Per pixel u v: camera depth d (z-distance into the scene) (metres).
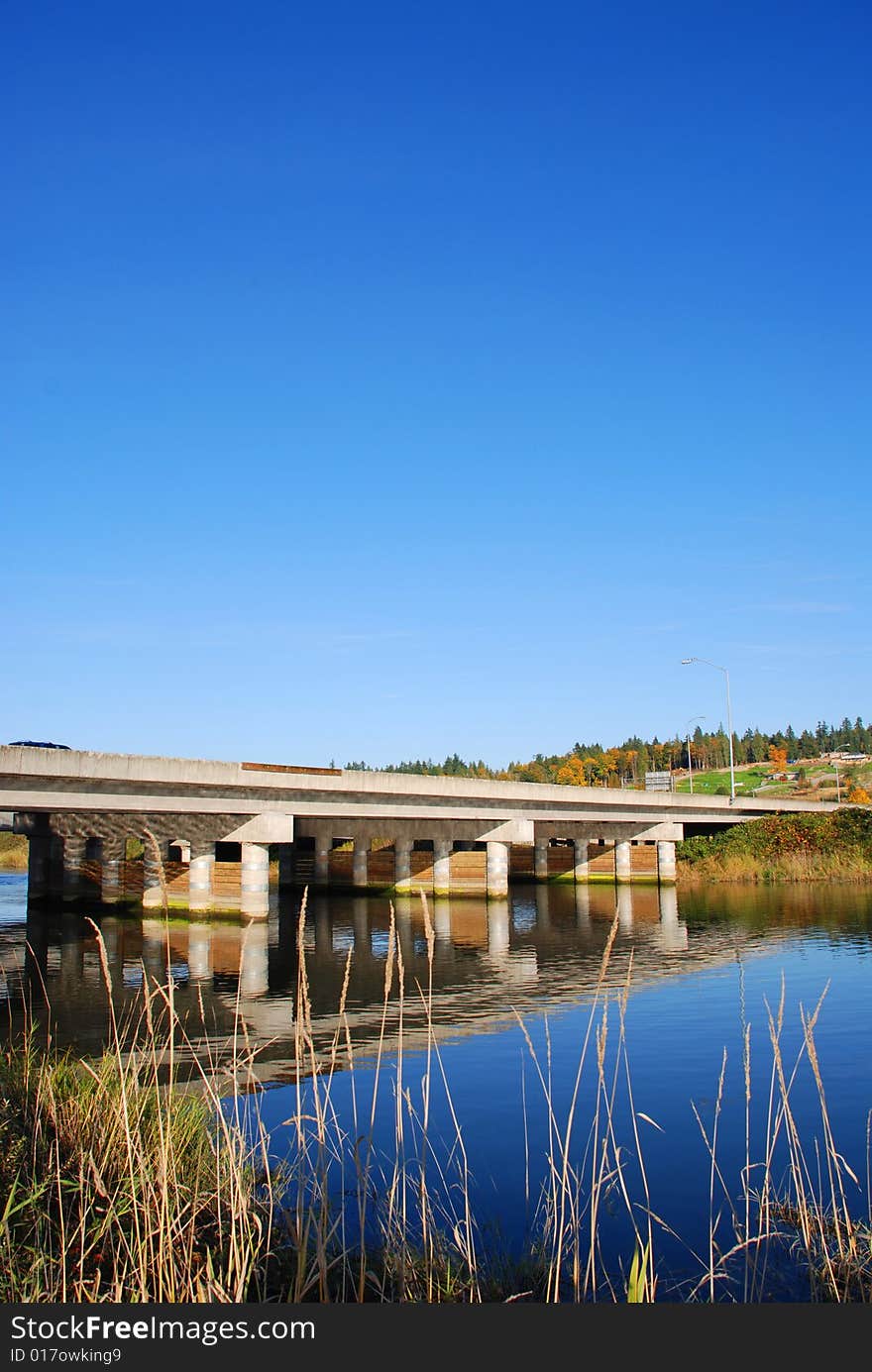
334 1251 9.47
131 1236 8.79
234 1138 10.27
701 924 44.03
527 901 62.19
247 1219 9.74
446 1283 8.71
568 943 39.00
